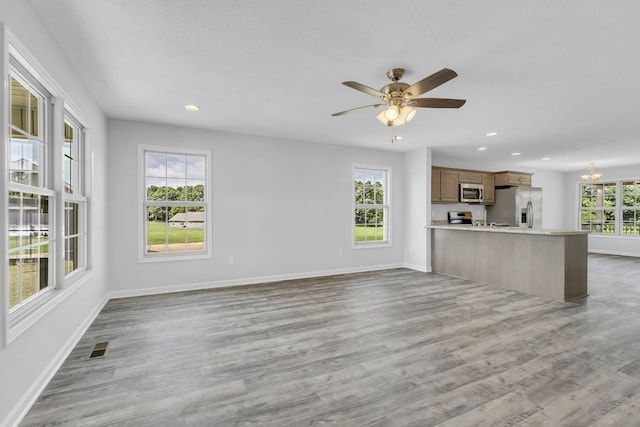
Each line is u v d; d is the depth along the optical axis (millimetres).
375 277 5391
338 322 3230
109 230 4027
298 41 2236
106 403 1877
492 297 4172
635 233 7770
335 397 1944
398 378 2162
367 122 4223
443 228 5531
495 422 1704
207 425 1695
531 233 4281
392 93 2590
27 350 1799
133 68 2643
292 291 4449
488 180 7137
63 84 2371
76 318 2684
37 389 1920
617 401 1890
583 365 2332
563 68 2607
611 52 2342
